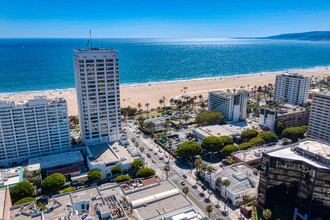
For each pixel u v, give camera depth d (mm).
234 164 186250
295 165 139000
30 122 194125
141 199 131750
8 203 127250
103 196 132875
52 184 160500
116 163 189125
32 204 125438
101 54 199000
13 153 194875
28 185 156875
